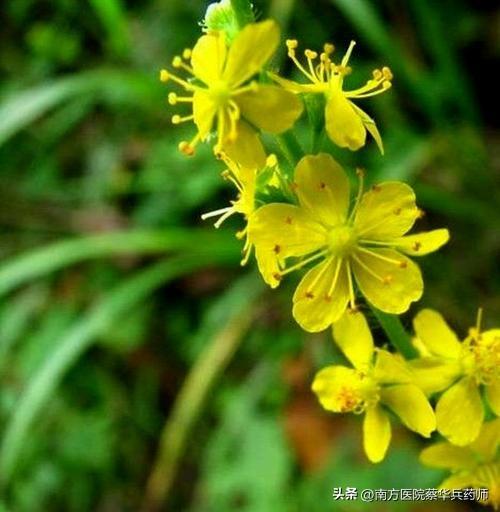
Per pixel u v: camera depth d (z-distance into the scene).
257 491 0.11
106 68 0.15
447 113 0.13
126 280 0.13
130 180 0.13
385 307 0.05
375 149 0.12
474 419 0.06
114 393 0.13
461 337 0.12
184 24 0.14
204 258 0.12
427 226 0.13
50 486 0.12
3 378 0.12
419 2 0.12
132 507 0.12
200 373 0.12
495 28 0.14
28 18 0.15
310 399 0.12
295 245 0.05
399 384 0.06
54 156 0.14
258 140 0.05
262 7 0.13
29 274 0.11
